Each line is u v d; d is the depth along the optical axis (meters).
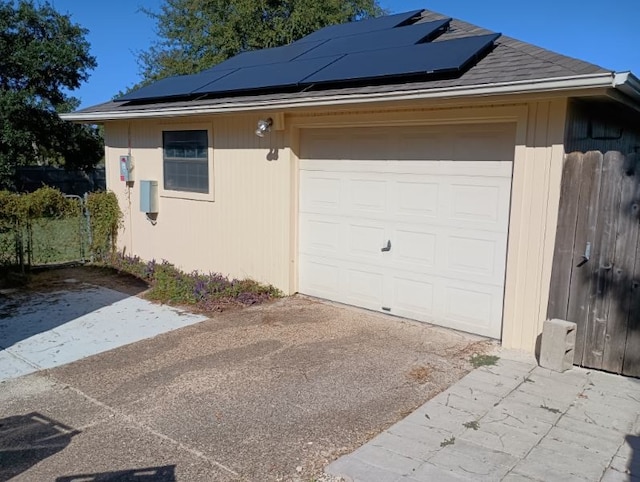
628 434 3.40
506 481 2.87
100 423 3.64
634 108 4.98
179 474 3.02
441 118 5.18
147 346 5.20
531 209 4.67
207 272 8.02
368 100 5.04
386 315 6.06
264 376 4.43
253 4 18.11
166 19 22.12
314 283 6.78
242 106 6.22
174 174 8.34
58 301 6.90
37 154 19.70
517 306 4.87
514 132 4.84
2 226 8.26
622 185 4.16
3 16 17.28
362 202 6.10
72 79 19.06
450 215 5.38
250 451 3.26
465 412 3.71
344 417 3.70
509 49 5.31
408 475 2.93
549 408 3.76
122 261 9.12
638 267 4.14
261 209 7.05
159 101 8.00
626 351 4.27
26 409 3.87
